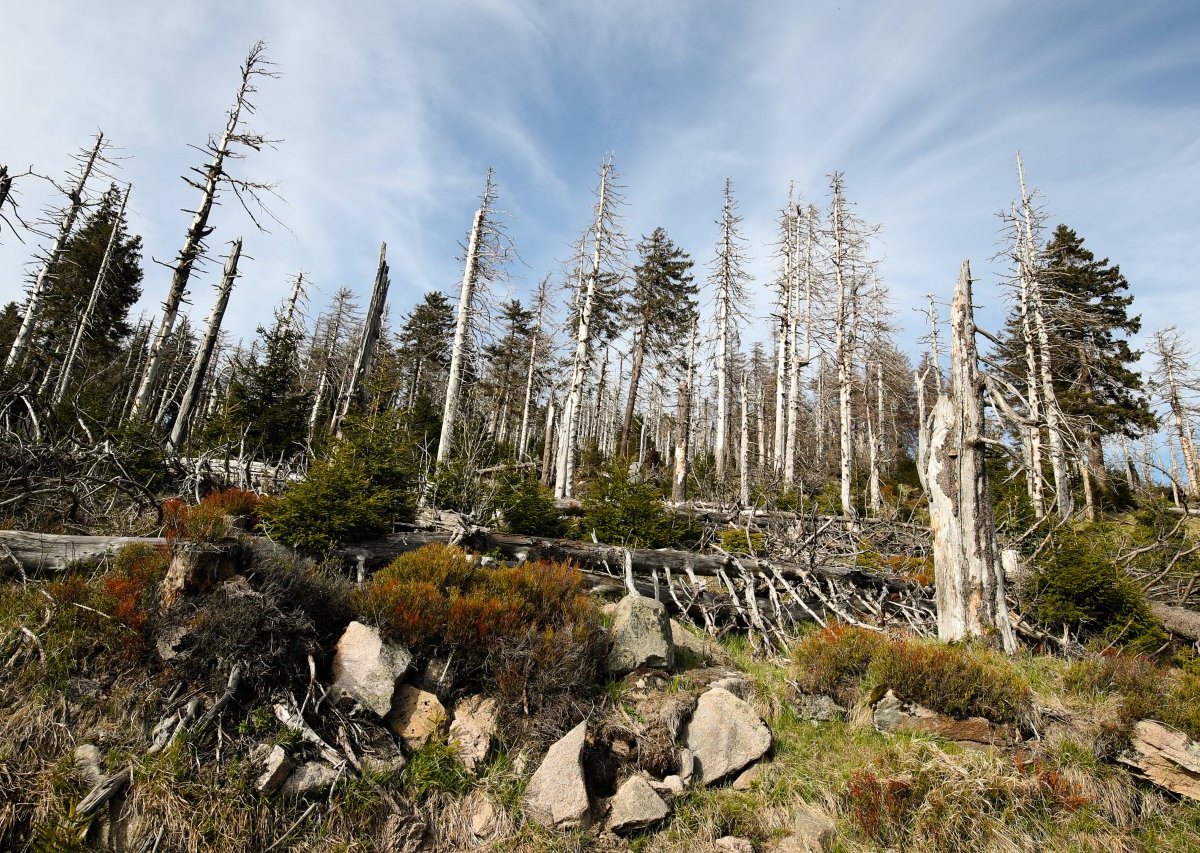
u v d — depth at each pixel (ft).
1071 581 32.55
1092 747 20.52
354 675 17.95
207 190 52.65
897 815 17.81
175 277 52.75
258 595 17.79
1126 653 29.58
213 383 95.91
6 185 39.73
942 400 32.65
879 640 25.21
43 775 13.70
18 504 26.17
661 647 23.02
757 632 32.24
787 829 17.62
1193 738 19.79
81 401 48.14
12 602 18.37
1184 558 43.04
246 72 55.62
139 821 13.53
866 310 86.74
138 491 29.71
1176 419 112.06
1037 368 65.62
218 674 16.47
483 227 73.10
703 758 19.49
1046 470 71.20
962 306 32.37
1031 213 76.18
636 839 16.74
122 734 14.96
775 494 66.28
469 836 15.90
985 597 29.09
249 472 38.58
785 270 90.12
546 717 19.02
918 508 67.15
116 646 16.76
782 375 87.76
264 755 15.31
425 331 116.26
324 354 115.85
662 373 101.45
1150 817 18.95
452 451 59.00
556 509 42.01
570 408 77.00
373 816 15.44
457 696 19.49
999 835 17.34
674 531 42.34
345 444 33.42
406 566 23.26
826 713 22.89
